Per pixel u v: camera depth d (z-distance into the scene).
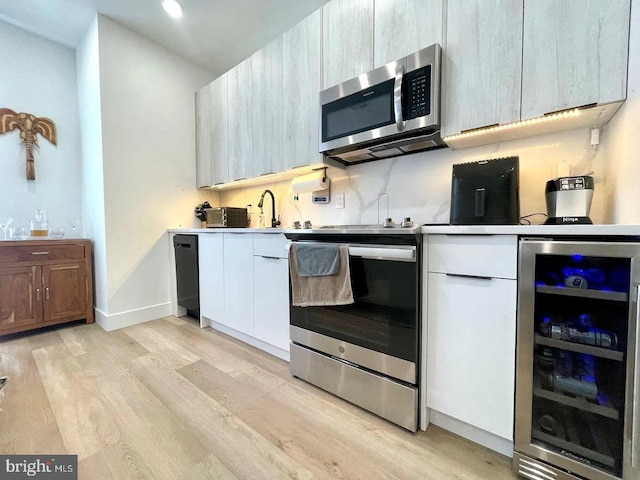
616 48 0.99
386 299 1.27
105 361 1.83
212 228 2.50
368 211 1.99
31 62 2.56
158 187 2.74
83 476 0.97
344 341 1.43
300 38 1.95
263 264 1.93
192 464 1.02
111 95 2.40
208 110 2.84
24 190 2.54
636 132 0.93
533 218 1.41
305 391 1.51
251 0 2.12
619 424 0.88
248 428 1.22
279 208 2.63
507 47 1.20
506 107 1.21
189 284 2.63
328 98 1.76
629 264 0.82
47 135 2.65
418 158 1.77
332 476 0.98
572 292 0.90
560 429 0.98
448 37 1.35
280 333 1.84
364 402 1.35
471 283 1.08
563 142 1.34
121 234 2.49
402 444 1.14
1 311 2.13
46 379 1.60
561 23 1.09
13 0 2.15
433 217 1.72
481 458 1.07
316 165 1.95
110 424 1.23
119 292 2.48
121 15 2.32
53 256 2.36
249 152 2.40
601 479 0.86
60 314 2.40
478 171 1.31
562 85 1.09
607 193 1.20
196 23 2.43
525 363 0.97
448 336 1.14
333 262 1.38
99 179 2.43
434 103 1.37
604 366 0.94
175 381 1.60
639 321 0.78
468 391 1.10
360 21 1.63
